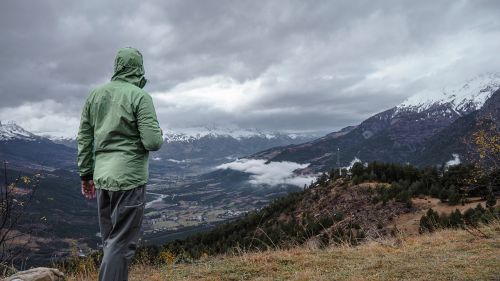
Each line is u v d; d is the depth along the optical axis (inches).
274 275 227.8
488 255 227.8
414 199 1934.1
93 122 148.3
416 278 193.2
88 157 152.3
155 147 142.9
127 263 140.5
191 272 249.0
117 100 144.3
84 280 253.3
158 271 267.3
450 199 1718.8
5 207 247.6
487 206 490.6
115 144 142.9
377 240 329.4
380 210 1899.6
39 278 231.1
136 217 142.0
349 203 2128.4
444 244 283.6
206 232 1990.7
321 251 293.1
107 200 144.1
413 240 318.3
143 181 144.9
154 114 146.0
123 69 151.8
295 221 2044.8
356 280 196.5
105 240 144.2
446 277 190.7
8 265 246.2
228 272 240.4
